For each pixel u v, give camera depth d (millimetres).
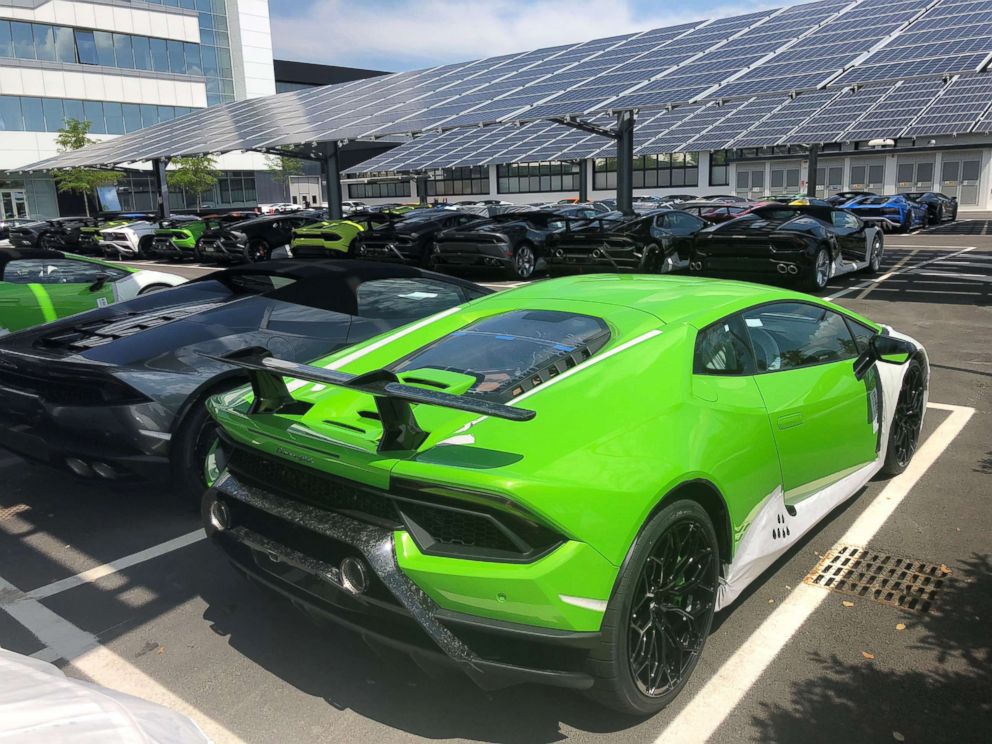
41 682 1409
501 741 2432
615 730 2465
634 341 2850
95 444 3971
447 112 18906
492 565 2178
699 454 2533
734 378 2961
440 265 15461
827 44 16062
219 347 4348
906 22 15992
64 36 46656
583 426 2418
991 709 2502
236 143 22922
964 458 4719
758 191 42531
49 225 25797
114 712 1328
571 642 2186
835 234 12102
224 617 3250
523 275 14867
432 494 2221
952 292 11555
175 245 21141
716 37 19000
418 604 2215
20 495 4750
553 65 21344
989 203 37781
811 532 3803
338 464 2381
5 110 44438
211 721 2559
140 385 3918
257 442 2641
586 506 2199
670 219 13938
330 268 5152
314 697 2680
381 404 2297
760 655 2824
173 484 4121
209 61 54938
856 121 20891
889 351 3650
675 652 2539
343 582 2373
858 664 2756
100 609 3336
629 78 16984
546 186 49281
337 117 22984
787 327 3438
